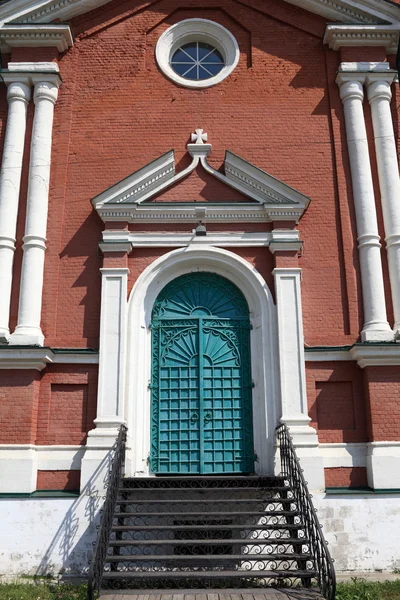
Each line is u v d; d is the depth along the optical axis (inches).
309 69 424.2
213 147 404.5
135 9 437.4
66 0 427.8
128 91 417.4
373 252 374.9
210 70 435.5
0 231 373.7
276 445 340.2
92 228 383.9
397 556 317.4
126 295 362.3
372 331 355.3
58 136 404.2
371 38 420.5
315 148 405.4
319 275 377.4
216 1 439.8
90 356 354.9
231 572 263.9
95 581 243.1
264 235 378.0
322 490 326.3
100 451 331.6
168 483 318.0
